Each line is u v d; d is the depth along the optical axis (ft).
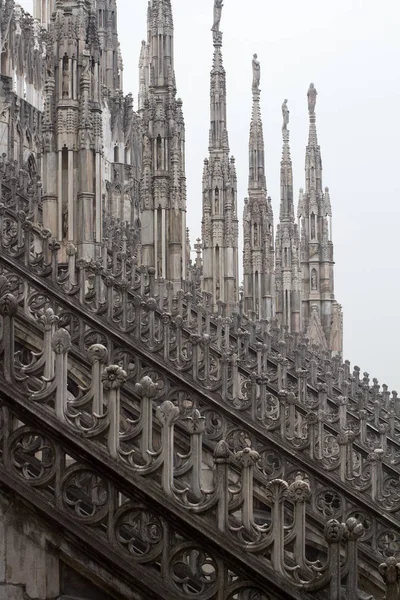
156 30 266.57
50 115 191.93
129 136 428.56
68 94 191.11
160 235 265.34
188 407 129.08
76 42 191.83
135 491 69.87
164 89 266.16
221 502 69.97
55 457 70.59
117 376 71.20
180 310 187.11
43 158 192.13
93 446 70.69
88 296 135.95
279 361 161.99
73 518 69.67
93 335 130.72
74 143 191.21
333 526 68.59
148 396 72.43
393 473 142.00
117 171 420.77
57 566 69.21
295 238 526.16
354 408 192.24
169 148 266.16
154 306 137.39
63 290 132.26
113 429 71.05
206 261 365.81
